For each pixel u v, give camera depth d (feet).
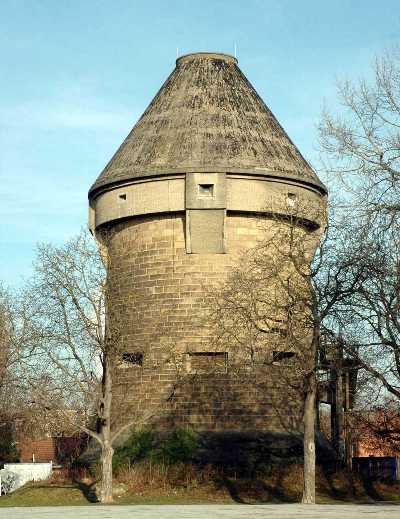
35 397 126.72
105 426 123.13
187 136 143.02
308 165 148.05
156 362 137.59
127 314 141.08
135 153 144.87
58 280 124.67
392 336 105.09
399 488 132.87
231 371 133.69
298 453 133.80
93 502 120.88
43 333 126.31
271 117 151.02
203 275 137.49
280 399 135.54
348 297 109.81
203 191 138.51
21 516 72.23
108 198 145.59
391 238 105.50
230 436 133.49
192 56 155.12
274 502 118.21
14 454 200.75
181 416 135.23
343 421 151.33
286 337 116.06
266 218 139.95
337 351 114.11
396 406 129.18
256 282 120.98
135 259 142.41
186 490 127.65
